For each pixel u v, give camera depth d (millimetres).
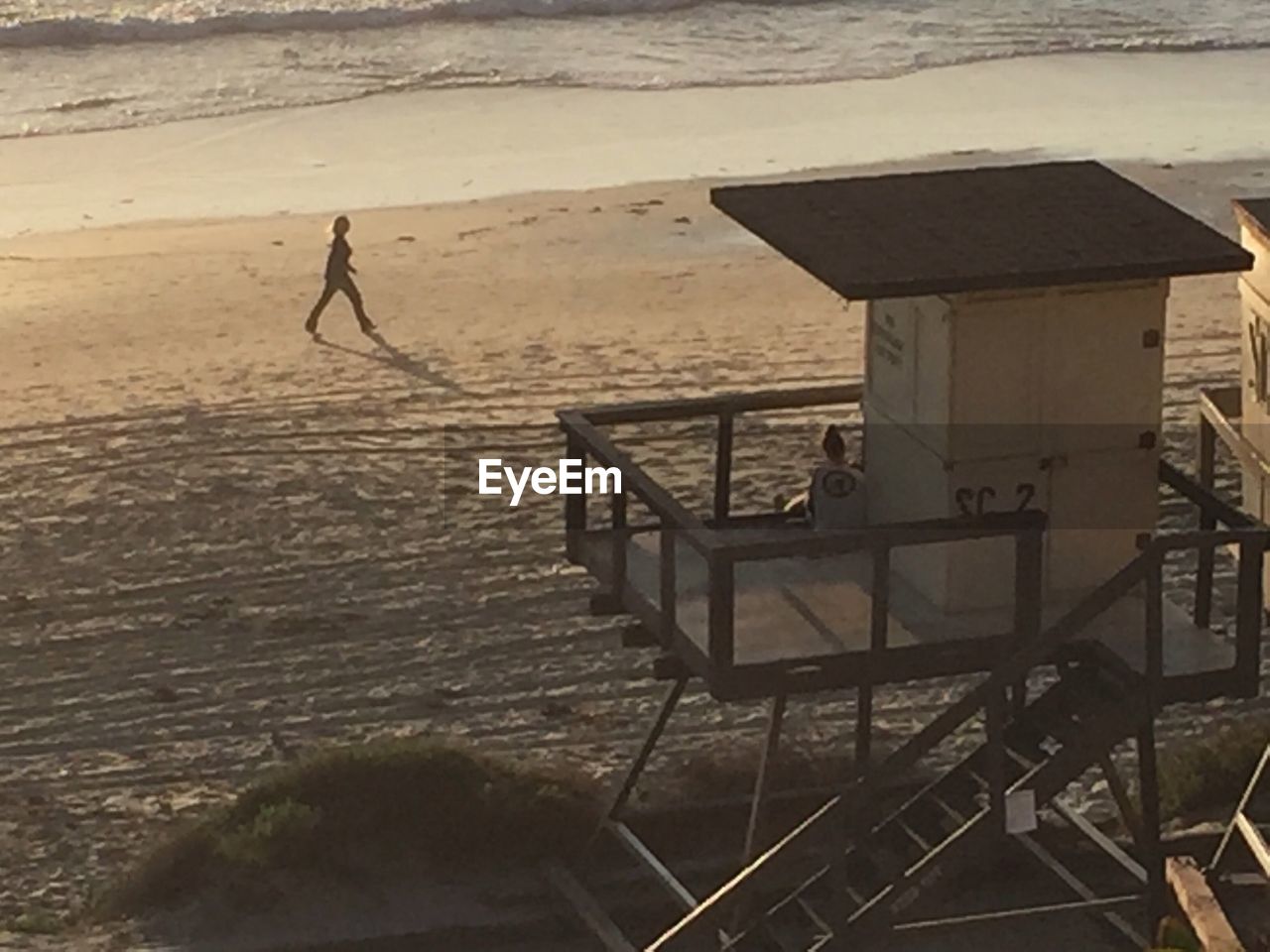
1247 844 45656
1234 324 94812
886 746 55875
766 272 105188
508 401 84875
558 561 69500
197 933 46938
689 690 60188
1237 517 41406
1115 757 55344
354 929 46781
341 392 85688
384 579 68062
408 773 49781
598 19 166750
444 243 111000
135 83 148250
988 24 167375
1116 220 42250
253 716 59188
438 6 165500
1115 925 46438
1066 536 41312
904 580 42625
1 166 129125
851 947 42375
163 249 110625
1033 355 40281
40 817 53438
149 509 73125
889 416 42594
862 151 133500
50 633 64188
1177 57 160000
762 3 172000
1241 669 40438
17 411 82875
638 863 48781
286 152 133000
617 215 117062
